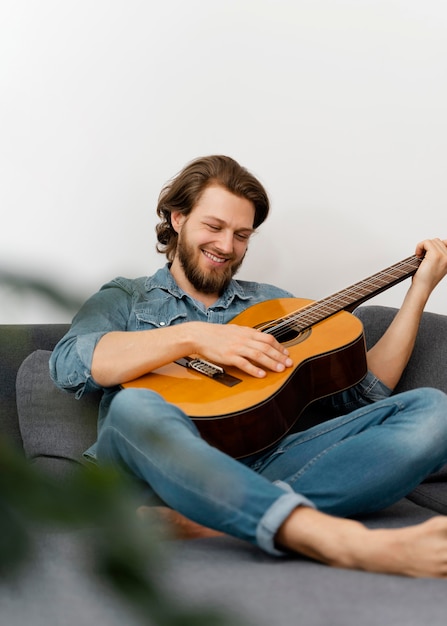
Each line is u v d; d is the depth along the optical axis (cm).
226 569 98
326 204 227
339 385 166
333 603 86
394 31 227
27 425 174
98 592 79
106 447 120
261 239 222
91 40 204
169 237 198
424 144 232
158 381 153
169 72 211
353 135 227
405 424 134
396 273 192
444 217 236
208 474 101
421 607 87
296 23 220
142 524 26
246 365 150
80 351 156
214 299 190
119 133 209
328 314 178
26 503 24
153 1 208
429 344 191
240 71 217
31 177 203
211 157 189
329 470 131
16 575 25
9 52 198
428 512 148
